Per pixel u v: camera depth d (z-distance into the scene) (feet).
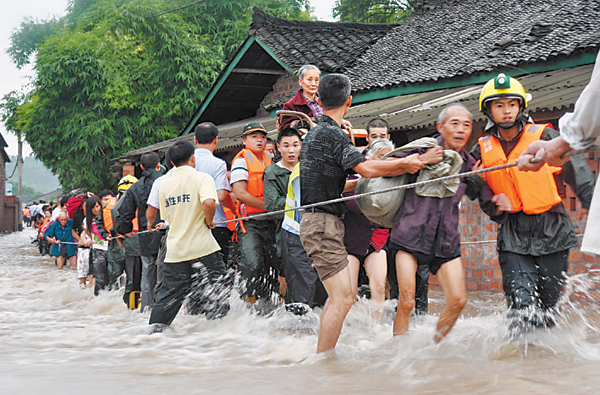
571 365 11.02
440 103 29.50
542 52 30.37
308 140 14.66
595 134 8.36
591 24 32.55
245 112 59.31
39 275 44.60
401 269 14.03
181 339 17.26
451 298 13.66
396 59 43.96
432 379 10.39
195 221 19.69
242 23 88.79
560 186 13.60
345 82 14.65
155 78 77.66
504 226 13.98
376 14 108.06
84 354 14.66
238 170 21.71
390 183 13.91
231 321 19.75
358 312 18.80
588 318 17.28
